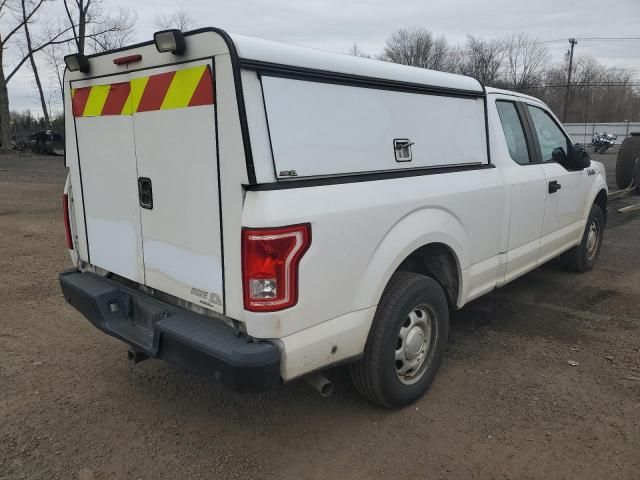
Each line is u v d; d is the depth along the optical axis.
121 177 3.27
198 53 2.61
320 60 2.76
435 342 3.59
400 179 3.19
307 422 3.35
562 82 63.19
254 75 2.51
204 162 2.70
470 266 3.87
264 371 2.56
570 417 3.37
